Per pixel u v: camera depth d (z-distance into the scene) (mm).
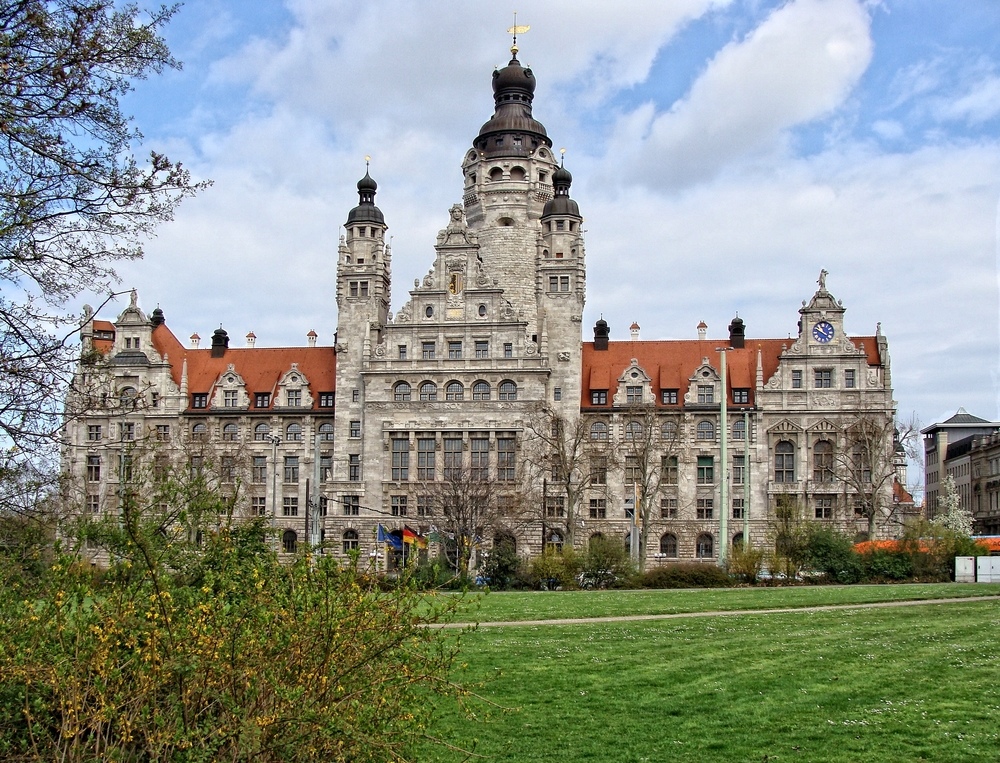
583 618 46375
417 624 18391
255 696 16391
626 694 29531
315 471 99375
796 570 74812
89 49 21344
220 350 127312
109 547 20266
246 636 16625
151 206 22703
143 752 16391
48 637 16828
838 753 23594
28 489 21656
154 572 17047
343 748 16719
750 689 29797
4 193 21266
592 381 118062
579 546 97500
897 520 106688
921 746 23828
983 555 75812
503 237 125062
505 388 114188
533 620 45625
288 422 121188
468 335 115125
